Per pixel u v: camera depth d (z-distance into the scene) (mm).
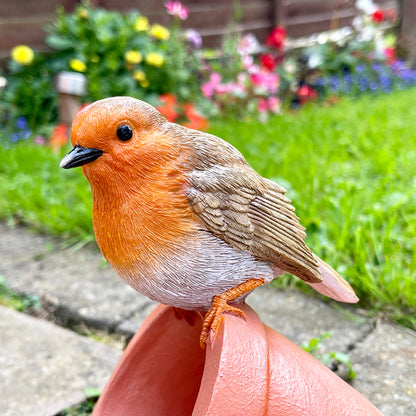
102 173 139
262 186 151
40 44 707
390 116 635
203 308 157
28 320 297
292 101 872
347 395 156
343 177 427
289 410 141
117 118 136
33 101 656
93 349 271
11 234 415
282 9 930
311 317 290
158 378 180
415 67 1095
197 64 730
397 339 268
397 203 355
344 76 918
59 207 414
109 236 145
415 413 219
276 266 155
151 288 148
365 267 298
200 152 145
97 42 658
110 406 178
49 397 234
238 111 715
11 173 496
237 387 136
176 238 140
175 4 695
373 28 954
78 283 334
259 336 149
